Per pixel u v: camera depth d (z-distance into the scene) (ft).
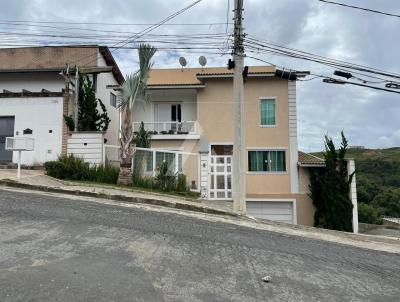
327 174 76.48
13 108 67.51
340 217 74.18
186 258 23.48
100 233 27.78
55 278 18.44
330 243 34.55
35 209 34.78
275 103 84.23
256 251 27.07
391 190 167.43
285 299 18.26
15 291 16.67
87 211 36.09
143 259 22.47
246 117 84.23
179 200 49.70
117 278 19.02
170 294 17.58
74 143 65.46
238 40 49.32
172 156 61.93
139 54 57.47
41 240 24.90
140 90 57.82
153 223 33.50
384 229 81.82
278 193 82.23
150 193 52.42
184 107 88.12
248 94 84.74
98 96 88.43
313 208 80.94
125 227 30.58
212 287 18.99
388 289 21.24
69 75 72.38
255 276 21.30
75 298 16.30
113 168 59.88
